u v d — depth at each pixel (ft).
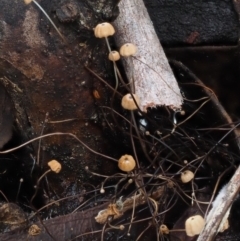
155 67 0.78
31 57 0.75
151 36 0.82
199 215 0.70
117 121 0.81
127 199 0.76
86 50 0.77
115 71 0.75
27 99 0.78
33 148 0.83
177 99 0.75
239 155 0.83
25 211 0.82
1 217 0.75
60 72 0.76
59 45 0.75
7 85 0.78
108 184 0.84
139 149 0.83
